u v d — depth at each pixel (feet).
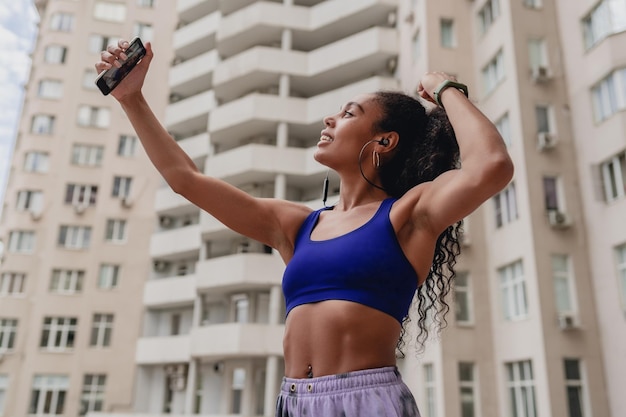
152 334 83.05
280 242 5.92
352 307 4.66
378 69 76.54
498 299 54.95
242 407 68.74
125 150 92.89
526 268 51.24
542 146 52.70
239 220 5.95
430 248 5.00
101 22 100.42
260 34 82.23
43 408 79.56
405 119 5.94
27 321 85.56
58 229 87.51
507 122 57.21
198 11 96.43
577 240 50.78
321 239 5.26
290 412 4.66
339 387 4.48
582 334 48.08
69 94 98.37
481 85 62.18
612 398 45.98
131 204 89.10
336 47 76.79
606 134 49.78
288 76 77.97
